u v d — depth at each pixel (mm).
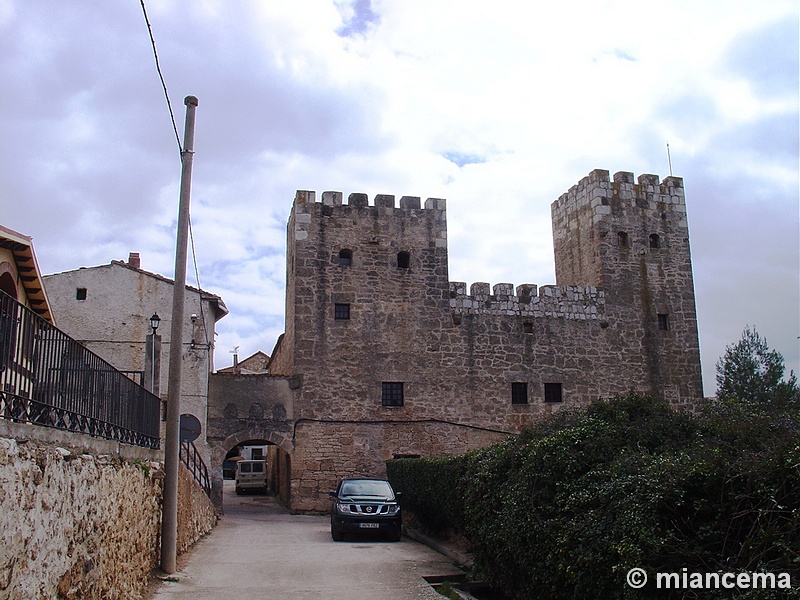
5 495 6109
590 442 11234
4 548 6070
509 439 14719
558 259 36812
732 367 37062
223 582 13172
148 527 12727
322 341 29719
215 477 27547
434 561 15938
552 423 13906
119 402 11266
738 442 9719
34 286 16969
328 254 30531
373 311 30469
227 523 24547
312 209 30766
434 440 29828
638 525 8141
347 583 13305
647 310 33188
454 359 30812
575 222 35438
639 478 8945
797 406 15984
